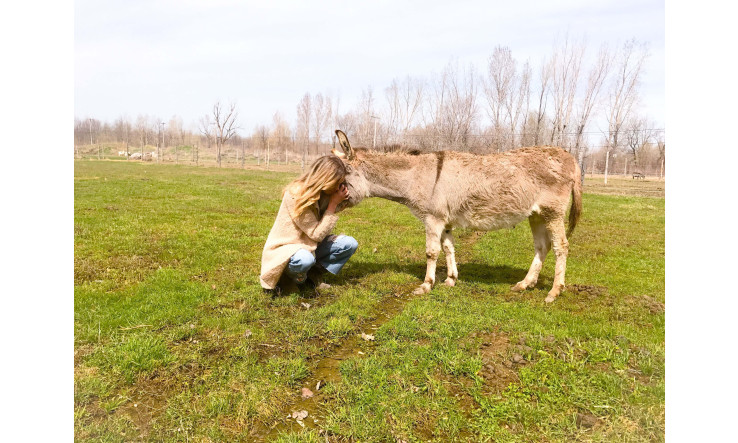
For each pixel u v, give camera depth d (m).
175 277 5.51
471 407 2.94
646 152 57.38
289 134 65.19
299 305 4.68
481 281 5.98
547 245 5.59
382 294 5.31
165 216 10.22
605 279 6.06
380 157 5.29
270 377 3.21
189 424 2.67
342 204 5.12
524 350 3.67
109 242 7.20
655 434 2.59
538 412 2.82
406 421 2.73
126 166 34.12
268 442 2.58
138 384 3.09
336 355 3.70
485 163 5.10
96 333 3.75
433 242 5.39
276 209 12.27
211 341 3.74
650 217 12.31
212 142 80.19
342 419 2.78
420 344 3.81
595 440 2.57
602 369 3.40
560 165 5.12
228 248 7.23
